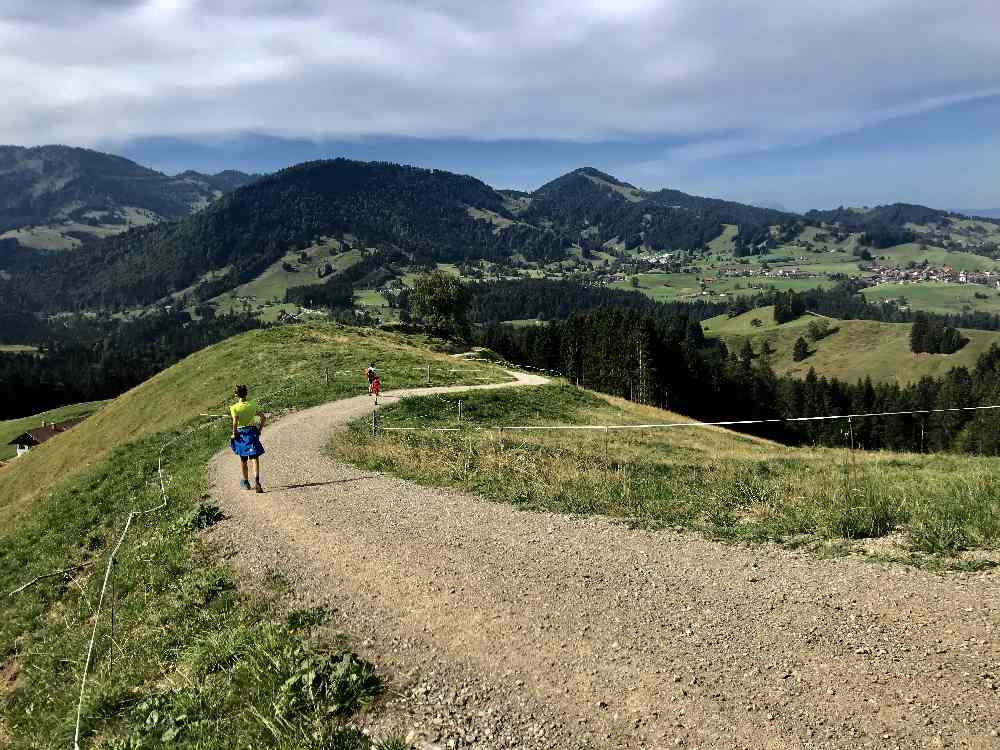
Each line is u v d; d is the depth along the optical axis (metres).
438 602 8.44
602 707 6.00
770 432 112.25
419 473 15.23
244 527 12.43
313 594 9.10
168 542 12.65
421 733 5.94
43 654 10.33
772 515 10.77
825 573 8.41
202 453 20.77
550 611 7.92
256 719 6.48
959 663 6.10
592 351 114.00
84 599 12.09
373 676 6.86
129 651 8.95
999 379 105.44
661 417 47.28
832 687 5.93
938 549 8.73
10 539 18.12
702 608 7.71
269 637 7.84
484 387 38.16
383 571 9.62
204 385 42.59
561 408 35.31
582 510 11.83
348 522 12.05
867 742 5.16
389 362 45.69
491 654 7.09
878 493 10.96
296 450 19.34
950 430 96.00
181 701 7.04
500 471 14.94
